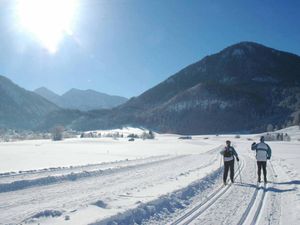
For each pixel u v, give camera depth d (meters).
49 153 39.09
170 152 45.47
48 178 14.91
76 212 8.53
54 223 7.50
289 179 15.59
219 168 20.19
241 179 15.81
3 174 16.47
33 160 28.36
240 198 11.11
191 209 9.52
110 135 175.25
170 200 10.31
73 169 19.45
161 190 11.79
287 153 39.69
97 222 7.51
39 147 57.41
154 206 9.33
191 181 14.09
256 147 15.14
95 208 8.95
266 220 8.28
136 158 31.42
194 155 35.38
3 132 174.25
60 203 10.20
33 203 10.23
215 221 8.18
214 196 11.47
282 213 9.00
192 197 11.29
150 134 150.25
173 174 17.39
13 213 8.86
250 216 8.66
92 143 85.69
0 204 10.08
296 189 12.64
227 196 11.46
